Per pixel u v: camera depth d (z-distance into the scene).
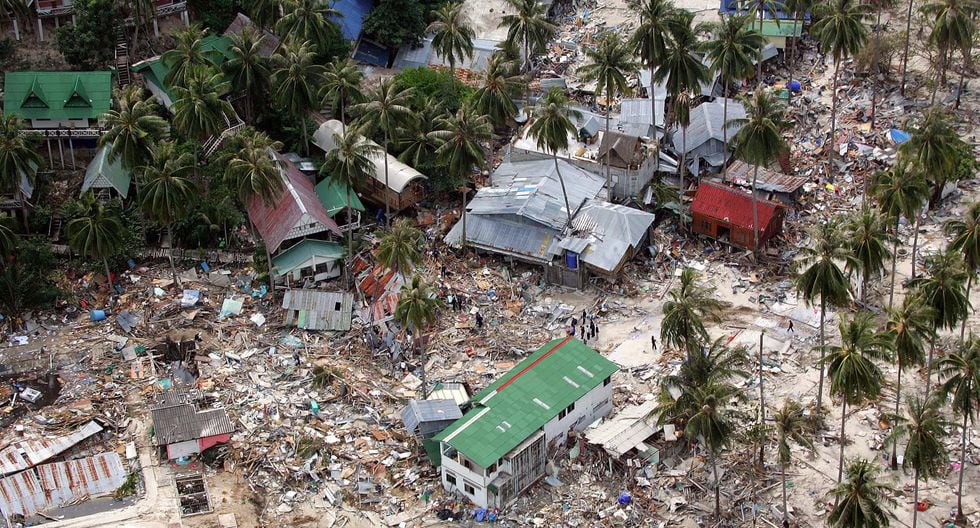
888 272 128.50
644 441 103.88
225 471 103.81
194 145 134.50
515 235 131.75
